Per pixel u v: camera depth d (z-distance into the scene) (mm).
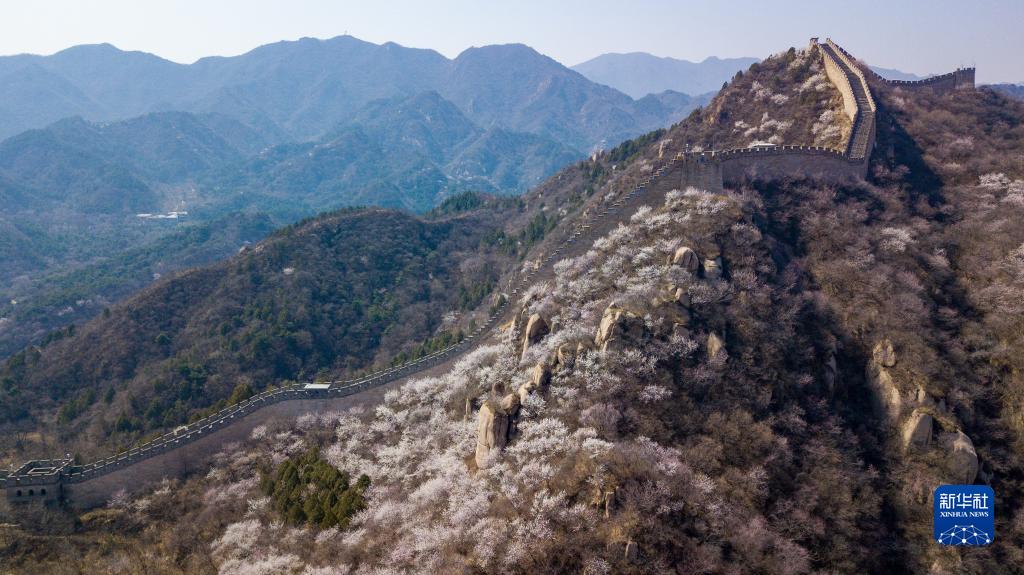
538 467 55656
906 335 68562
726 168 90438
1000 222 85000
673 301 69688
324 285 157750
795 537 52062
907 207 92562
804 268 79438
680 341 65625
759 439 57906
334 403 89062
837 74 124875
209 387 118062
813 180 92875
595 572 46438
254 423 87312
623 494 50906
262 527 69625
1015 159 102750
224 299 148625
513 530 51312
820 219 85500
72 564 67438
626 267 78812
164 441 83562
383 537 59781
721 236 78375
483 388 76438
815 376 66938
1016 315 70562
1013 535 55844
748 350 66000
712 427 58688
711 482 53094
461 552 51969
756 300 71188
